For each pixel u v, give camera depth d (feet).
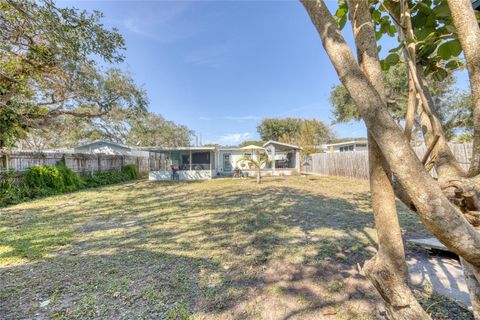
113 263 9.03
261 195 25.04
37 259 9.50
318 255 9.42
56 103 27.55
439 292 6.59
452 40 3.79
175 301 6.57
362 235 11.67
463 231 2.18
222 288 7.20
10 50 17.49
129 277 7.93
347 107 44.16
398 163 2.35
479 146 2.61
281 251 9.91
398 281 2.83
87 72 24.41
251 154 63.87
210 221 15.06
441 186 2.90
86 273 8.25
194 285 7.40
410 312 2.75
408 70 3.43
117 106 36.24
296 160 57.00
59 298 6.79
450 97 31.91
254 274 8.05
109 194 27.71
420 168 2.32
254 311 6.08
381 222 2.92
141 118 43.42
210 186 34.91
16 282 7.69
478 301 3.03
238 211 17.72
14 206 20.79
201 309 6.20
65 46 15.11
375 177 2.96
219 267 8.62
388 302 2.91
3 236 12.39
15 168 25.52
